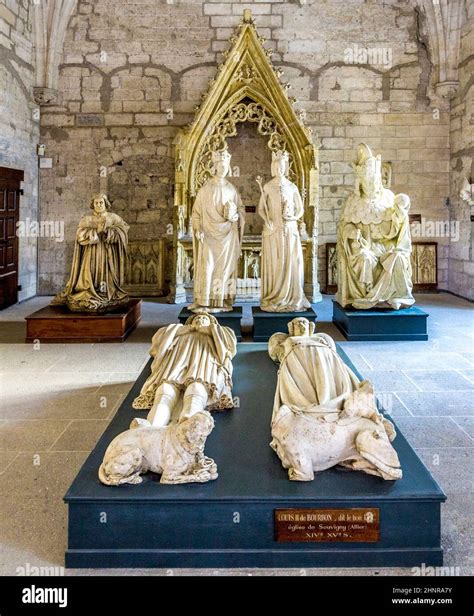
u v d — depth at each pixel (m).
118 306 6.65
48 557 2.21
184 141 9.24
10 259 8.75
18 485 2.80
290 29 9.91
